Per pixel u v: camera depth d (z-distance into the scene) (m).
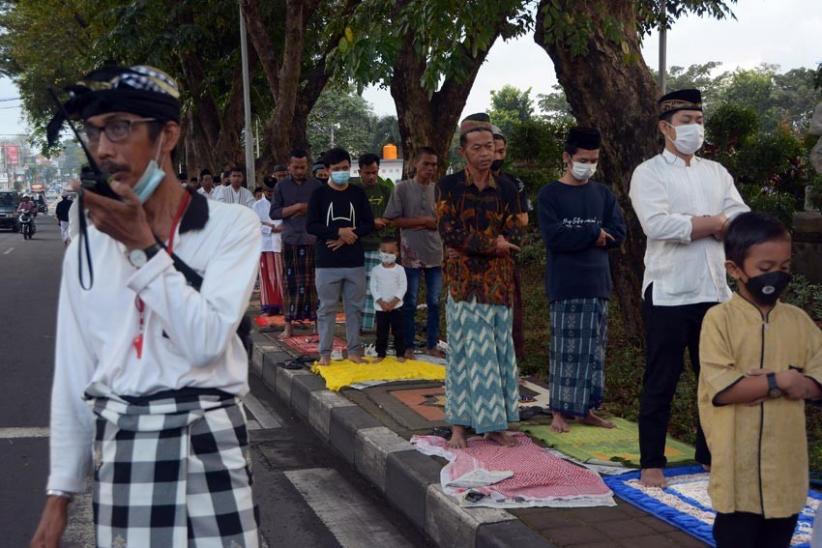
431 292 7.04
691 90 3.82
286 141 14.14
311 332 8.53
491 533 3.27
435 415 5.14
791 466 2.55
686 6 9.26
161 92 1.78
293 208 7.98
